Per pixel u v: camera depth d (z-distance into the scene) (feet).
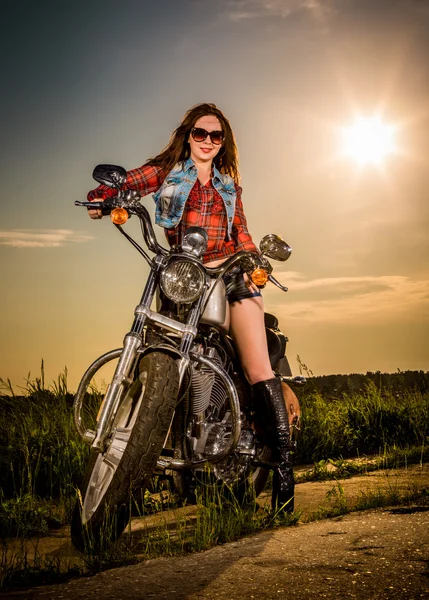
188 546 13.35
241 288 15.85
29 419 22.44
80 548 13.73
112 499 13.24
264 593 10.48
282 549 12.47
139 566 12.23
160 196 16.06
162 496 18.31
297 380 17.56
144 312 14.21
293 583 10.78
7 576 12.00
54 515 16.88
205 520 13.94
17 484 19.29
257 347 15.87
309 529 13.78
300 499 17.69
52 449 20.63
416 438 25.63
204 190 16.10
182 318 14.76
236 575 11.28
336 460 23.34
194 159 16.25
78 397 14.35
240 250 15.90
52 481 19.71
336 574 11.02
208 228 16.02
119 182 14.74
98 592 10.97
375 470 21.31
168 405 13.39
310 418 26.17
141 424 13.25
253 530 14.32
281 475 15.74
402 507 15.11
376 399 28.12
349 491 18.08
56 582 12.00
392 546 12.12
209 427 14.98
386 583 10.55
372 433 26.16
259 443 16.33
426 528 12.98
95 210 15.33
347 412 27.27
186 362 13.92
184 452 14.99
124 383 13.99
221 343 15.74
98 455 14.19
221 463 15.52
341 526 13.70
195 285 14.24
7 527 15.80
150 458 13.28
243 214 16.58
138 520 16.28
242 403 16.08
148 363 13.74
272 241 15.28
